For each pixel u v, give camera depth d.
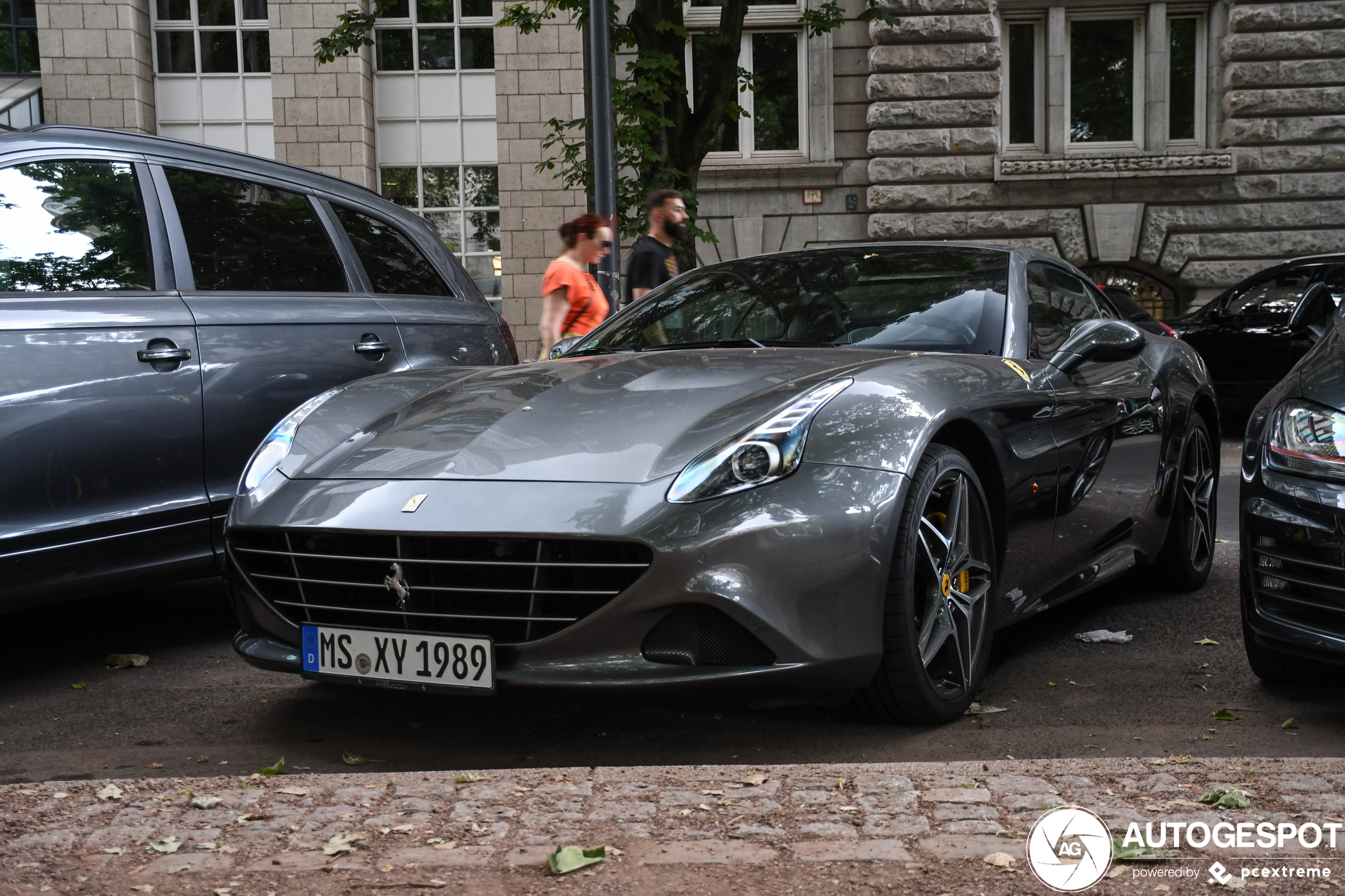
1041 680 3.57
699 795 2.31
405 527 2.75
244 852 2.06
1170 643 4.02
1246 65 15.60
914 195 15.79
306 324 4.22
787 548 2.68
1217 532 6.36
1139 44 16.33
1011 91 16.50
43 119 16.19
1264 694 3.39
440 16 16.72
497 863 2.00
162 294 3.90
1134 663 3.76
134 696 3.53
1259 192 15.70
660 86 11.43
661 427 2.91
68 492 3.58
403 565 2.79
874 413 2.93
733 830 2.11
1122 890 1.86
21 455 3.48
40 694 3.58
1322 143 15.58
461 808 2.26
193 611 4.71
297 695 3.49
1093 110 16.53
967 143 15.72
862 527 2.75
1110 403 4.02
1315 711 3.22
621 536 2.62
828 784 2.36
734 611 2.62
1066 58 16.23
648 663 2.67
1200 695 3.39
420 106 16.83
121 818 2.23
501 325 5.01
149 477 3.77
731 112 11.98
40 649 4.13
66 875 1.97
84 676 3.77
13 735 3.17
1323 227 15.66
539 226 16.56
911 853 2.00
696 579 2.61
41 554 3.52
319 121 16.33
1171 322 11.73
